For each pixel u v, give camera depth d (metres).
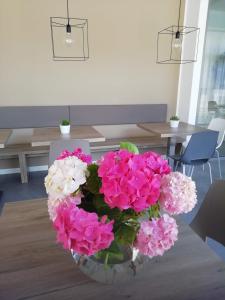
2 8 3.06
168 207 0.70
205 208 1.37
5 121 3.41
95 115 3.73
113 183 0.63
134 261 0.82
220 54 4.04
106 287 0.81
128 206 0.64
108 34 3.51
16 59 3.26
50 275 0.85
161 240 0.68
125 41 3.60
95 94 3.69
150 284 0.82
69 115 3.61
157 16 3.63
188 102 4.13
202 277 0.85
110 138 3.83
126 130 3.91
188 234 1.09
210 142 2.82
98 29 3.45
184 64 3.94
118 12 3.46
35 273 0.86
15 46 3.21
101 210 0.74
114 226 0.73
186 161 2.88
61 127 2.85
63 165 0.71
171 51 3.83
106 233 0.64
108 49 3.57
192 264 0.91
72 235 0.61
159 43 3.75
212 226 1.33
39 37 3.27
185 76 4.00
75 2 3.27
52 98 3.53
